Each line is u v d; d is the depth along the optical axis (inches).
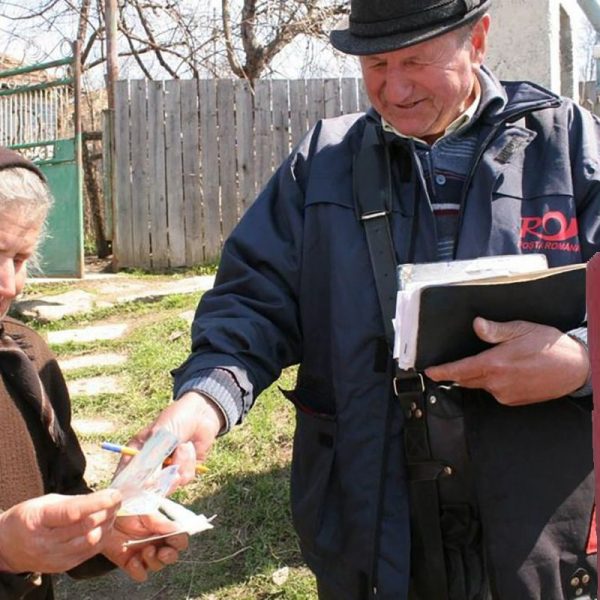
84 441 173.9
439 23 67.1
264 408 177.0
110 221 361.4
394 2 67.1
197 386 71.3
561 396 65.9
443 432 69.1
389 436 71.4
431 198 73.8
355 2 70.1
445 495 70.4
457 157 73.7
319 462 74.7
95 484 156.6
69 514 52.8
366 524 71.2
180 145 345.7
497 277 62.1
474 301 61.7
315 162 77.9
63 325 261.9
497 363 63.0
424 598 72.7
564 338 64.3
